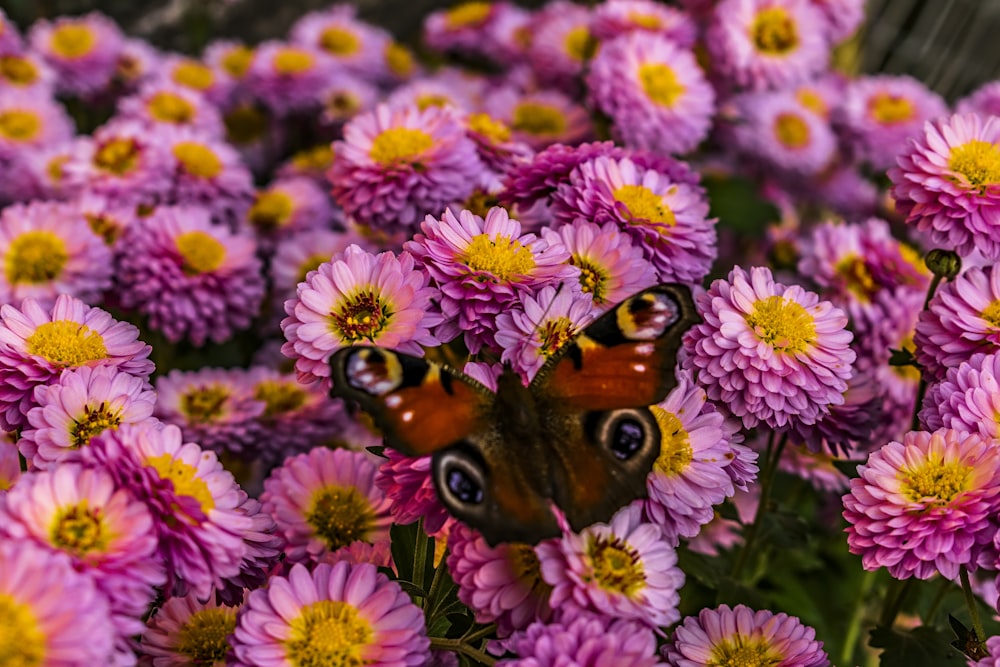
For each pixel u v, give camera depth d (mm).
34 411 304
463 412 287
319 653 290
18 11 694
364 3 814
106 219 437
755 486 407
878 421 374
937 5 807
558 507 284
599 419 290
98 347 323
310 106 623
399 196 376
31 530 275
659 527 296
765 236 538
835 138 614
